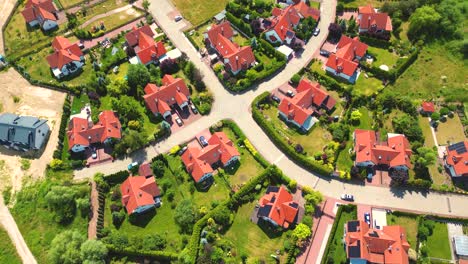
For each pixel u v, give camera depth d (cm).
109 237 10231
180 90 12775
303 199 10912
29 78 13738
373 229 9994
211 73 13762
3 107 13138
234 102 12988
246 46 13612
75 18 15450
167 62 13575
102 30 15100
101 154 11962
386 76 13200
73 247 9769
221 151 11475
